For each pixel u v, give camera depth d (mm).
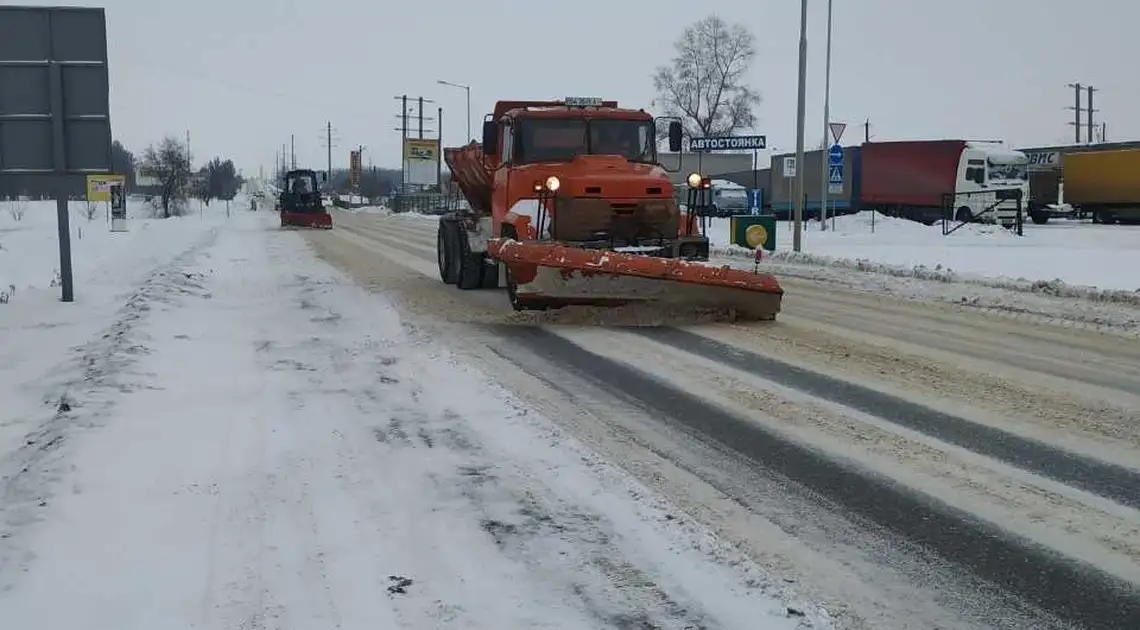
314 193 46406
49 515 5086
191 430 6801
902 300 15047
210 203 106562
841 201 50781
